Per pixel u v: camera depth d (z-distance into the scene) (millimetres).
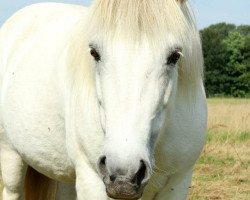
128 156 2447
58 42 3633
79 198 3275
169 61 2656
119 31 2588
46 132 3557
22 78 3771
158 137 2867
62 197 4375
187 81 2982
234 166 8422
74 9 3988
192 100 3076
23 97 3721
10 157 4137
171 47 2627
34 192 4305
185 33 2717
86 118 3059
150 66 2576
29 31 4078
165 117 2812
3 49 4289
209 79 49125
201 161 9102
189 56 2879
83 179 3219
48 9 4152
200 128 3223
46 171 3805
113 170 2453
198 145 3244
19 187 4219
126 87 2559
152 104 2594
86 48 2963
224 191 6895
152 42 2582
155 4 2631
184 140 3121
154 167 2938
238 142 11492
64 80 3303
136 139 2506
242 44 48500
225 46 49188
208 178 7738
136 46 2572
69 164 3508
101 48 2650
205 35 49781
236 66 48438
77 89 3104
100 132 3014
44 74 3580
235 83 48781
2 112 4043
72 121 3201
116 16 2607
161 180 3166
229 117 15375
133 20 2584
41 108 3557
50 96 3488
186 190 3328
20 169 4148
